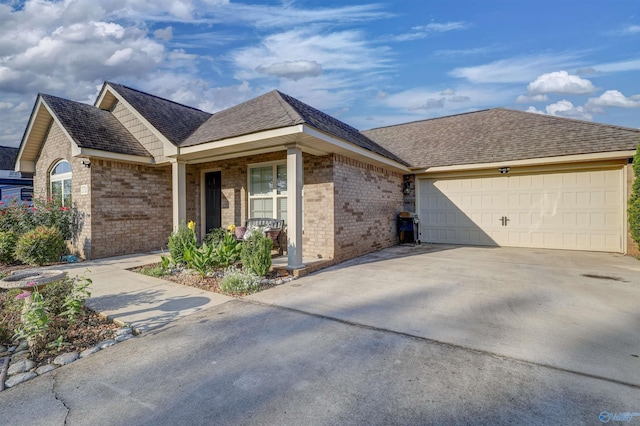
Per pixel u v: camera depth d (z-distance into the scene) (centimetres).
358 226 915
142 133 957
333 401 241
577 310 438
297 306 465
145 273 679
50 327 367
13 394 255
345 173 850
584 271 688
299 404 238
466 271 697
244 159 970
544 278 626
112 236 897
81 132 846
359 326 389
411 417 222
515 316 418
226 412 230
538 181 1044
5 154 1886
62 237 843
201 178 1093
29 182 1847
